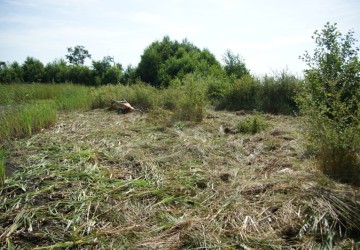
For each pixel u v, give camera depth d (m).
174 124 8.09
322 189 3.61
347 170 4.19
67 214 3.41
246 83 11.74
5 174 4.57
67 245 2.86
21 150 5.77
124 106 10.59
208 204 3.66
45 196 3.84
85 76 26.02
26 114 7.32
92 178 4.35
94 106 12.14
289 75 11.23
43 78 27.05
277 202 3.57
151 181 4.35
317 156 4.82
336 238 2.96
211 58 24.23
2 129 6.60
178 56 24.14
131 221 3.29
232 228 3.12
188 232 3.00
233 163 5.13
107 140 6.43
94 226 3.19
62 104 11.77
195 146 5.84
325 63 4.66
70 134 7.07
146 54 22.61
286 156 5.34
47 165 4.80
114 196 3.83
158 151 5.75
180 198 3.82
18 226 3.16
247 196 3.82
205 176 4.52
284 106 10.56
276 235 2.99
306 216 3.22
